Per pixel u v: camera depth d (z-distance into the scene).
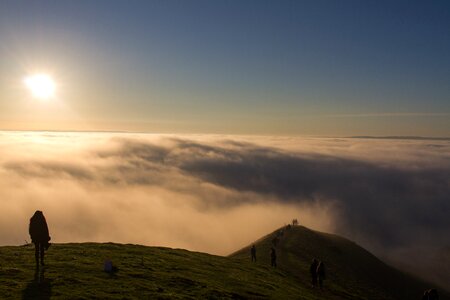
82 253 38.84
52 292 24.69
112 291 26.53
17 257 33.72
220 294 30.73
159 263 38.69
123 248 45.88
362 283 68.12
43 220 28.97
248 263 53.53
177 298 27.31
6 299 23.02
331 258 81.94
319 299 41.91
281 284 43.25
